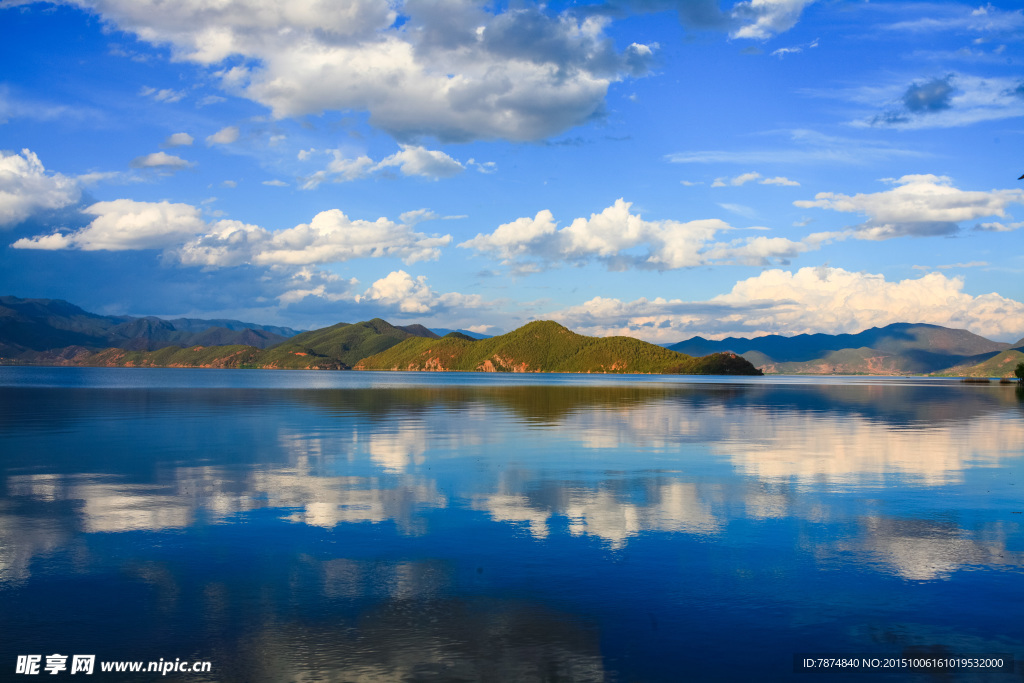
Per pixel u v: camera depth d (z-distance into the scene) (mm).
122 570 10430
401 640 7930
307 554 11336
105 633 8102
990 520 13812
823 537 12445
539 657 7512
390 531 12875
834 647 7789
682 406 57375
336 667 7281
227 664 7328
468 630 8219
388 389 100938
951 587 9758
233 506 15055
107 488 17156
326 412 45938
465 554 11344
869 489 17297
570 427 35531
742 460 22734
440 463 21828
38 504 15172
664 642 7906
